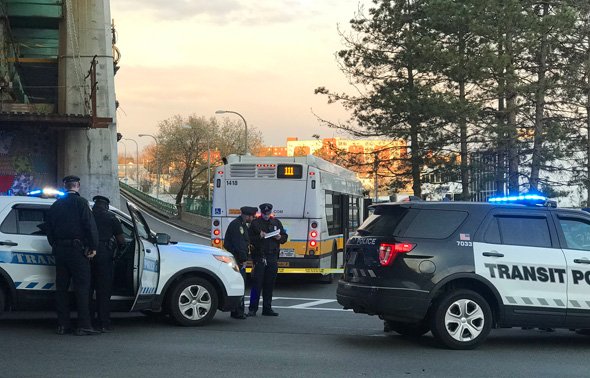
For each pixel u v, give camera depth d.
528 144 33.06
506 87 30.95
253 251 11.36
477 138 33.81
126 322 10.16
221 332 9.41
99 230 8.97
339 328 10.12
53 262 9.10
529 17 30.00
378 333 9.69
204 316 9.88
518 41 30.53
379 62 37.06
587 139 32.28
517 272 8.44
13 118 18.42
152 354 7.73
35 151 21.38
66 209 8.63
